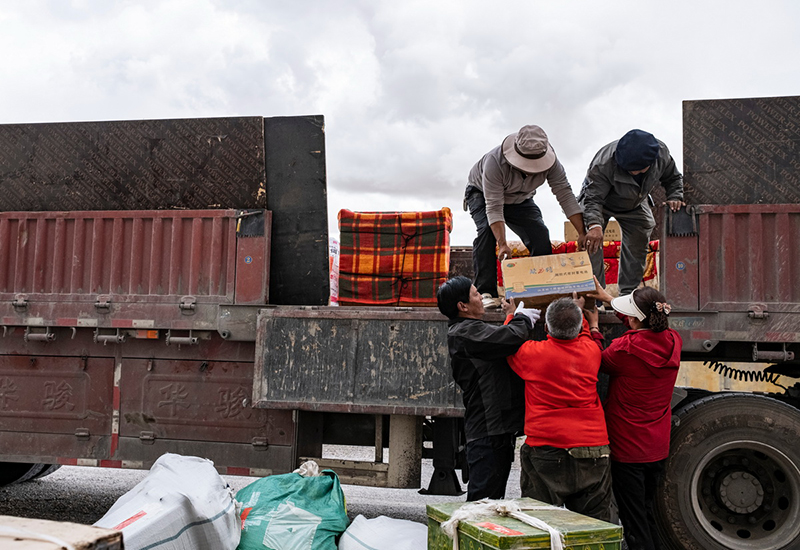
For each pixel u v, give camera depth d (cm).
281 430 407
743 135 377
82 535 153
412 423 394
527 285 349
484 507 279
